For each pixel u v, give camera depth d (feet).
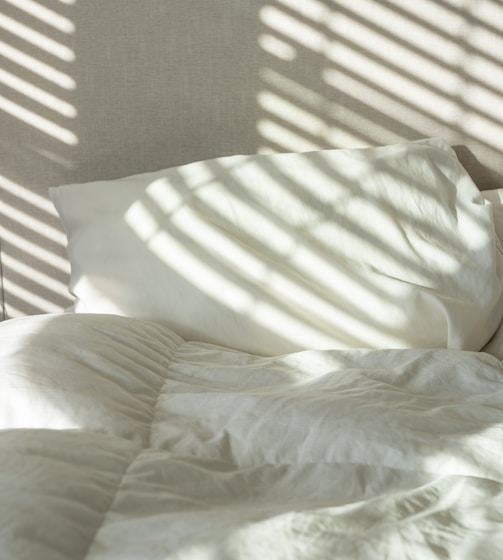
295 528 2.70
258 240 5.30
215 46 5.95
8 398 3.68
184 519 2.79
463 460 3.32
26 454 3.05
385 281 5.16
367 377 4.19
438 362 4.46
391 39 5.97
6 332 4.39
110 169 6.14
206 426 3.77
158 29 5.91
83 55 5.95
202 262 5.17
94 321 4.53
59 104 6.02
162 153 6.13
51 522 2.66
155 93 6.02
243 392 4.12
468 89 6.07
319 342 5.10
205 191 5.37
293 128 6.11
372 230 5.32
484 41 5.98
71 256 5.36
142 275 5.18
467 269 5.28
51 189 5.59
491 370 4.36
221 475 3.28
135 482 3.07
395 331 5.13
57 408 3.64
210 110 6.06
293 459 3.47
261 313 5.10
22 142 6.07
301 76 6.02
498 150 6.19
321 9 5.90
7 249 6.21
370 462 3.39
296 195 5.38
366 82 6.04
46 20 5.90
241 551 2.56
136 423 3.72
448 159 5.67
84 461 3.14
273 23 5.93
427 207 5.43
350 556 2.58
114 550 2.65
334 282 5.18
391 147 5.67
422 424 3.61
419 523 2.81
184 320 5.11
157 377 4.28
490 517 2.90
